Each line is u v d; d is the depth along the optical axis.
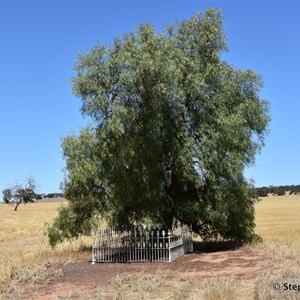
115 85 21.80
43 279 16.98
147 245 21.33
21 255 26.78
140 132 22.42
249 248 24.45
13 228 57.34
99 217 26.09
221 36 25.58
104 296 13.28
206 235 27.41
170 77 21.41
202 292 12.81
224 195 24.33
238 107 25.27
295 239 31.02
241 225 26.48
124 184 22.59
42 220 75.25
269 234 36.97
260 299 10.99
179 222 25.91
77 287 15.25
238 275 15.82
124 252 21.61
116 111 21.17
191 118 23.89
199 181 23.25
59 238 26.66
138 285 14.45
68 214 26.36
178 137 23.64
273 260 18.41
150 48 22.08
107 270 18.75
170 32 25.92
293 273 13.70
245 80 26.55
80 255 24.81
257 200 28.17
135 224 23.42
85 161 24.28
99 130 22.23
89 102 21.88
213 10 25.64
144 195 22.72
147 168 22.52
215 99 24.45
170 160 24.00
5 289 15.17
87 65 22.45
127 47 22.14
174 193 24.86
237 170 23.69
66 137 25.44
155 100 21.45
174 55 23.23
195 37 25.64
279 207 101.88
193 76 23.53
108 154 22.39
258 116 26.41
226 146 23.62
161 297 12.98
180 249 22.89
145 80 21.31
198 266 18.69
